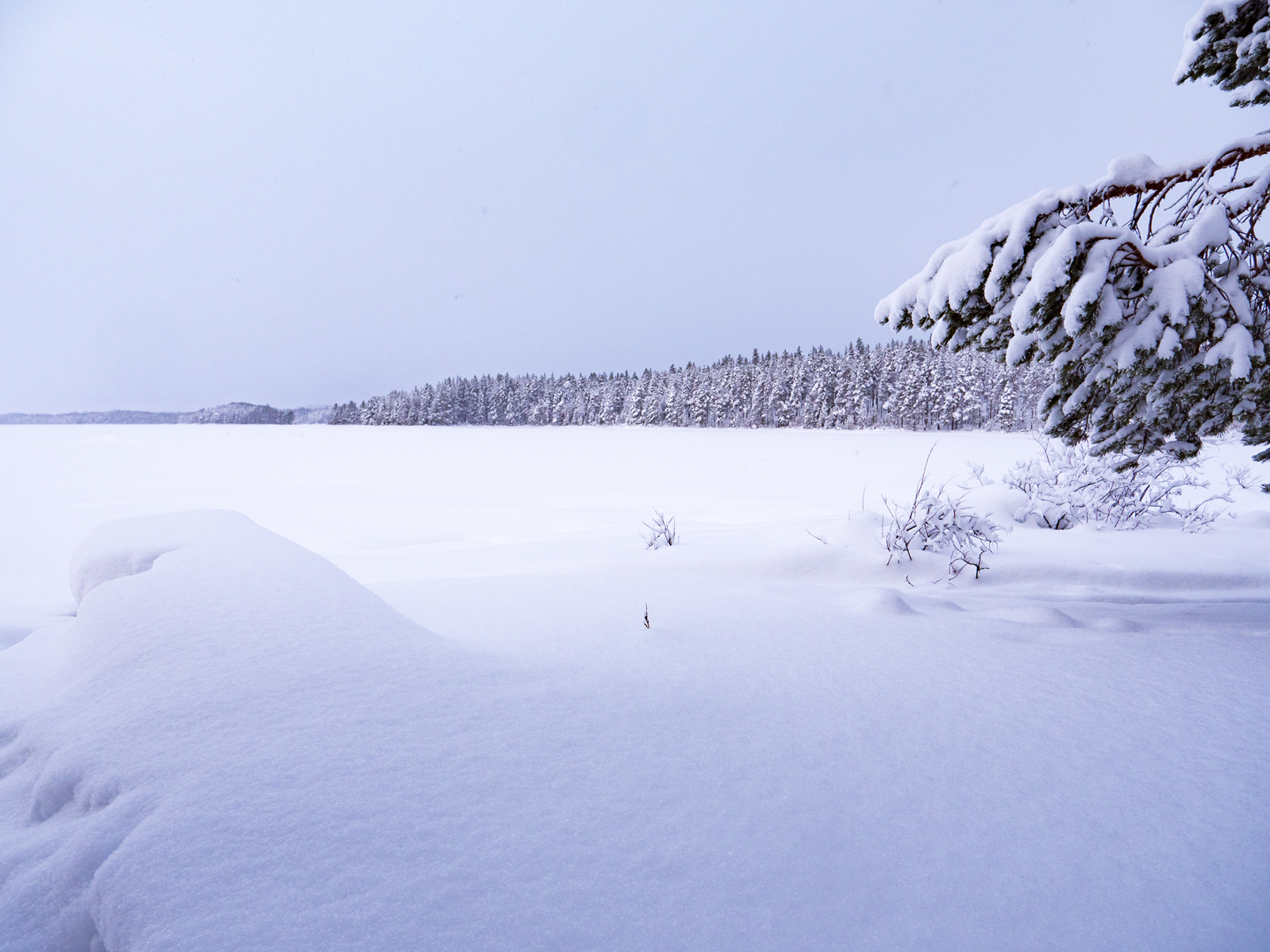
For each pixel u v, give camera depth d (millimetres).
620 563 6934
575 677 2490
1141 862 1510
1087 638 3443
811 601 4461
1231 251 3488
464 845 1463
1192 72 3932
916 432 63719
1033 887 1420
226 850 1386
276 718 1911
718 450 38062
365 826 1492
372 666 2266
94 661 2309
